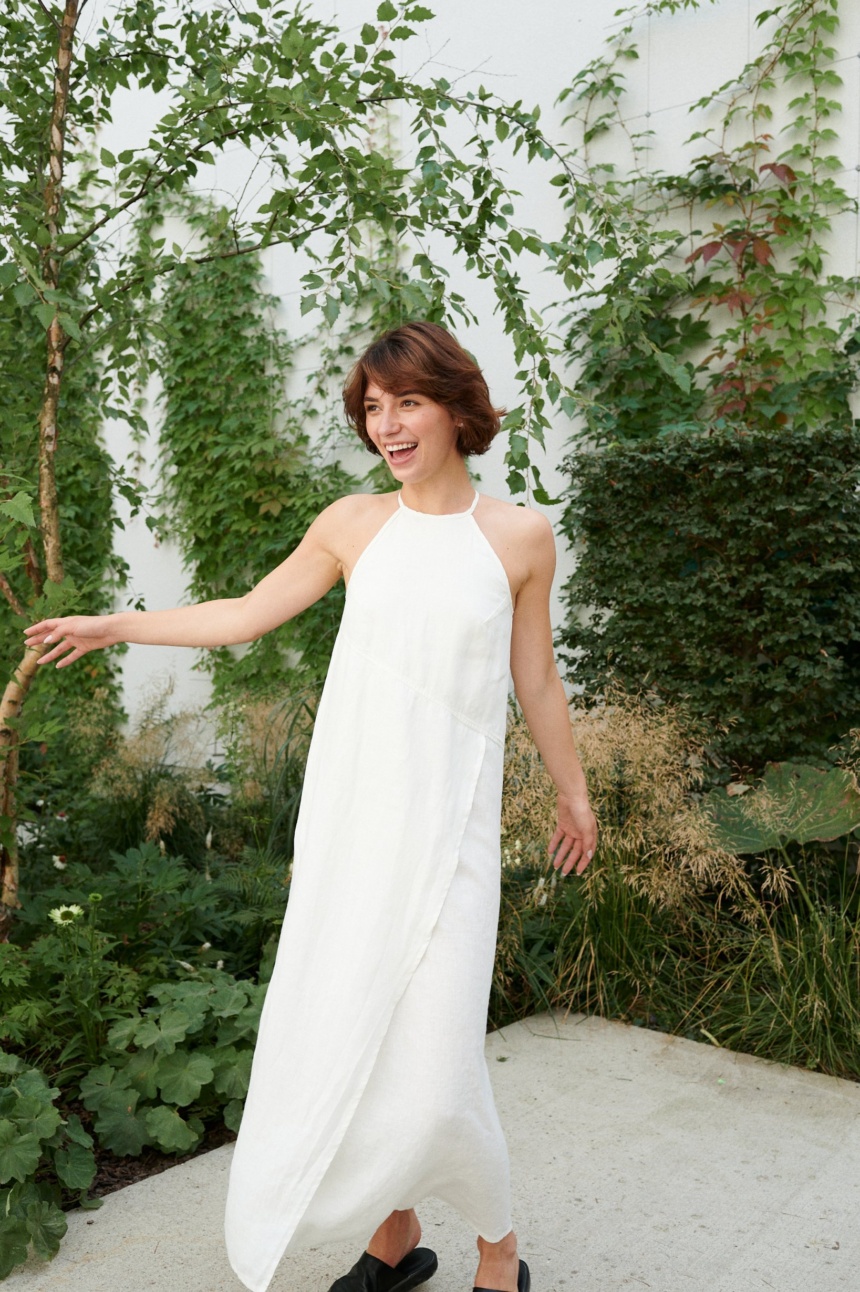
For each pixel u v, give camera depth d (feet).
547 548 5.59
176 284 20.99
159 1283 6.34
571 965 10.92
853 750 11.74
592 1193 7.34
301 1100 5.10
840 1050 9.42
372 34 9.61
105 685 22.90
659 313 15.39
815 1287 6.28
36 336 10.47
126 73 10.93
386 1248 6.05
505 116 10.23
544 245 9.87
